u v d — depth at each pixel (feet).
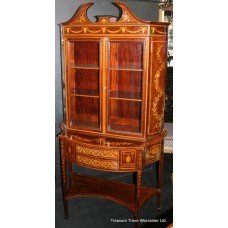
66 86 8.99
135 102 9.25
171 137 10.18
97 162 8.61
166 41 8.41
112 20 9.10
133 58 9.01
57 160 10.57
